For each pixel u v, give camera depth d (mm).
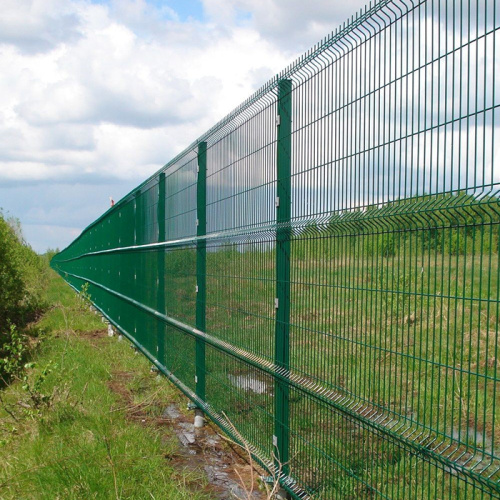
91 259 20875
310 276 4133
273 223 4707
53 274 48719
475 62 2572
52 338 12430
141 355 10664
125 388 8500
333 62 3830
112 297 14625
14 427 6676
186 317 7406
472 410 4266
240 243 5449
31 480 4992
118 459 5297
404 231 3098
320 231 3986
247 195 5281
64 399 6973
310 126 4121
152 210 9594
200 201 6715
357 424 3586
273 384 4789
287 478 4547
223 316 5938
